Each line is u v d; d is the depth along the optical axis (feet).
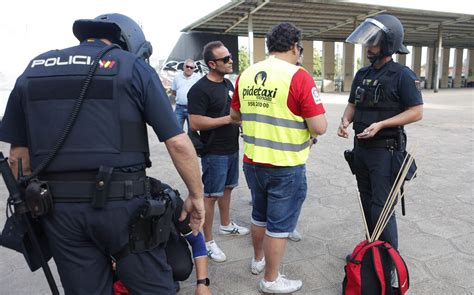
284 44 7.87
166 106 5.30
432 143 24.89
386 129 8.59
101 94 4.98
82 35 5.63
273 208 8.13
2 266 10.30
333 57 105.40
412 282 8.97
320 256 10.43
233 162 10.79
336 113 44.34
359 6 69.56
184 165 5.46
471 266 9.62
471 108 46.47
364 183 9.48
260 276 9.55
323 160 21.35
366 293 7.44
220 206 11.60
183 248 7.06
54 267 10.19
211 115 9.85
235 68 86.79
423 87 126.41
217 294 8.82
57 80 5.04
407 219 12.59
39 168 5.04
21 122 5.39
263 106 7.81
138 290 5.49
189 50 79.97
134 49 5.80
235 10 67.87
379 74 8.73
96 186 4.94
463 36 114.01
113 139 5.04
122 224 5.13
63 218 5.07
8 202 5.35
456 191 15.30
